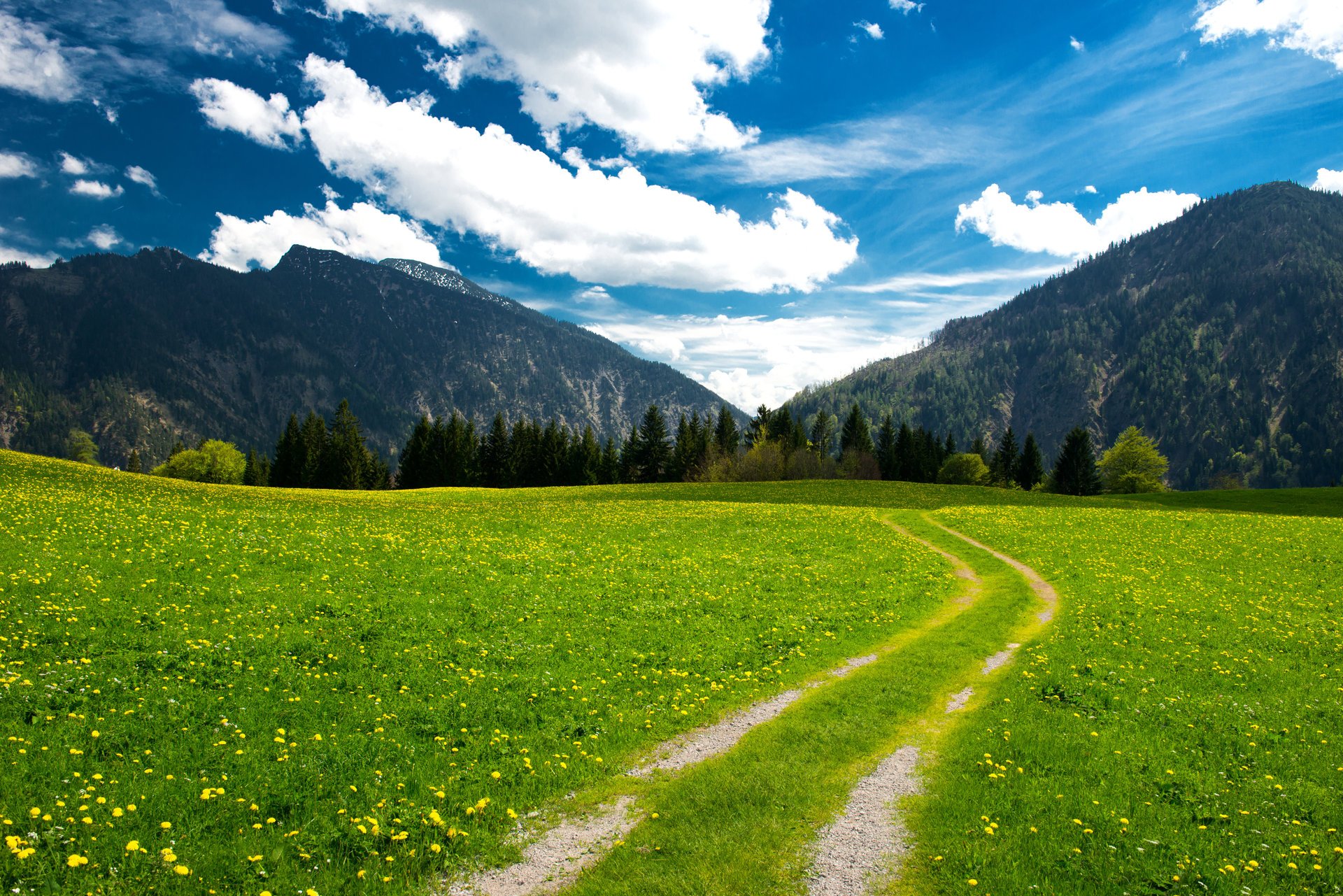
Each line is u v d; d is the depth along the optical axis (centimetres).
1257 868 920
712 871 910
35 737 1086
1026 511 6588
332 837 920
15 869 764
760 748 1310
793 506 6525
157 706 1270
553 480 13312
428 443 12888
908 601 2830
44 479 4284
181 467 14200
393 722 1322
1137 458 13475
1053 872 916
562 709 1459
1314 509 7506
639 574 3011
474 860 918
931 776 1219
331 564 2545
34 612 1659
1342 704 1653
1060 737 1388
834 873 916
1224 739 1402
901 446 15112
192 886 794
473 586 2483
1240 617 2589
